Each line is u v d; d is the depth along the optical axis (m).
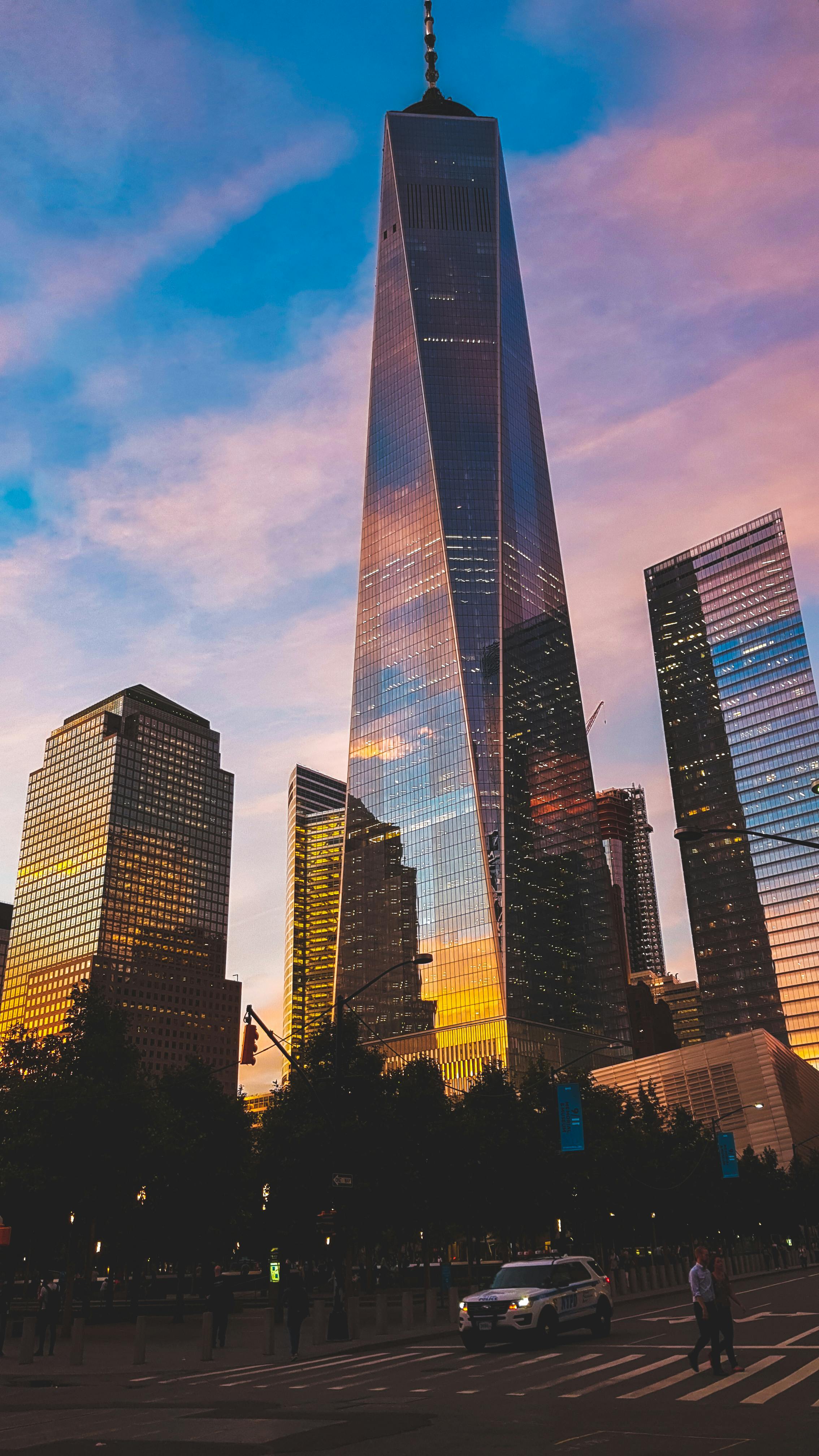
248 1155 62.97
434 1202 64.62
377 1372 26.81
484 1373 25.09
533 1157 66.12
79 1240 62.38
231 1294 39.38
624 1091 167.62
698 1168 95.25
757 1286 59.22
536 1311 30.75
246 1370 29.47
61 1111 49.66
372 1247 84.81
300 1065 39.88
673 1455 13.87
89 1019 55.34
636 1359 26.06
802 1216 133.88
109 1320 60.41
